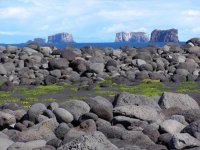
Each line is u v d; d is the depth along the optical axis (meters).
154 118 20.30
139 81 42.50
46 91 36.62
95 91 35.84
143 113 20.41
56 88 37.97
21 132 18.52
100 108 20.75
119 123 20.09
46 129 18.75
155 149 16.17
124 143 17.27
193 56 58.09
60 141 17.19
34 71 48.62
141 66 49.50
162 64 52.44
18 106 28.34
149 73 44.81
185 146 15.75
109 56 60.41
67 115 21.23
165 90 35.59
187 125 18.03
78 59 49.59
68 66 49.53
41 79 44.91
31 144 16.36
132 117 20.39
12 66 49.78
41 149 15.85
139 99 23.09
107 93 34.19
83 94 34.28
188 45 66.94
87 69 47.72
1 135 18.55
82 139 14.36
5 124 21.39
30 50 59.75
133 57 55.81
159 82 41.69
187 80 42.62
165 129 18.08
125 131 18.25
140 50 63.28
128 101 23.08
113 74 46.88
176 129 18.19
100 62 53.34
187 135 16.16
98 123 19.89
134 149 14.82
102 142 14.41
